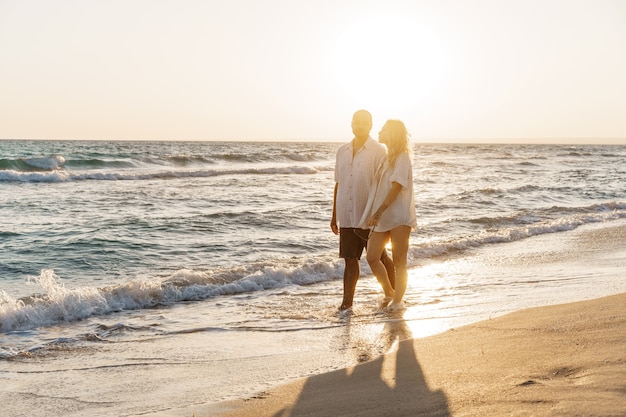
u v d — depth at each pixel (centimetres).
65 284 806
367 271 880
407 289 752
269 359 477
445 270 897
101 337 556
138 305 687
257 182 2617
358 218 648
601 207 1788
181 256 1016
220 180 2708
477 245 1146
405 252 634
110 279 845
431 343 459
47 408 384
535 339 438
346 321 599
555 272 855
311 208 1684
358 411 322
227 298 727
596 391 303
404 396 339
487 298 683
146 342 538
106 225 1303
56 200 1794
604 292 687
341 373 400
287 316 630
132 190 2152
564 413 277
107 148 8038
